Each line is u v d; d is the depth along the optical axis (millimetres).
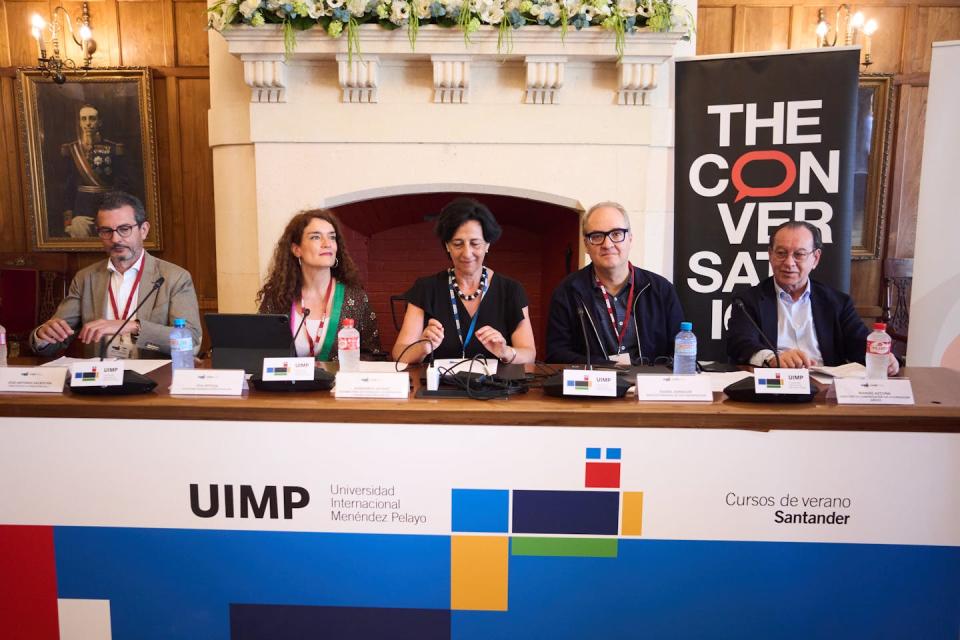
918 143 4000
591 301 2232
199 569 1489
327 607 1500
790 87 2947
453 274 2156
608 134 3072
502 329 2109
